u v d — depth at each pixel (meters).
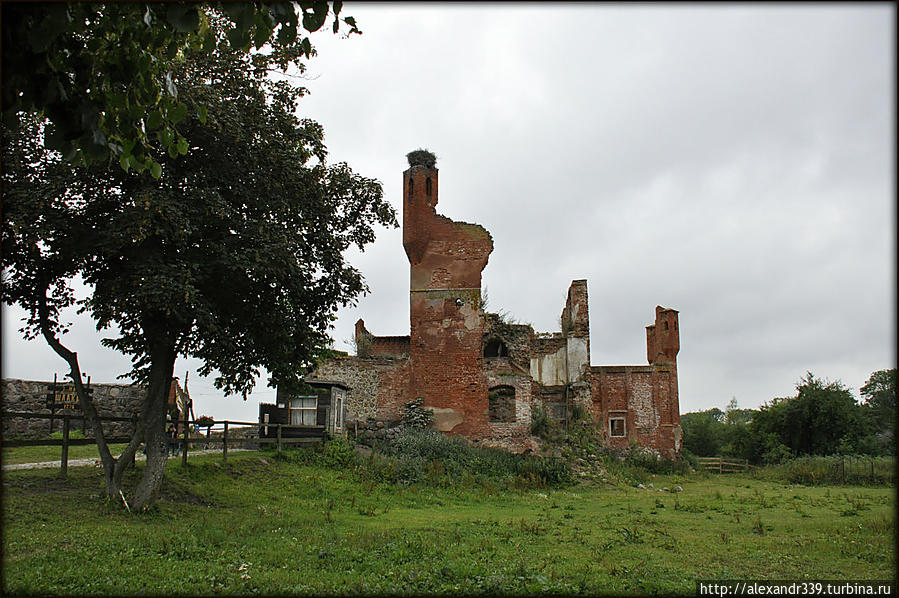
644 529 13.88
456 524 13.95
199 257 13.63
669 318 46.22
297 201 15.29
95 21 5.78
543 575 8.29
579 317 38.12
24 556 8.99
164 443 13.74
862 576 9.05
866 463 34.38
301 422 24.36
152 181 12.83
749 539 12.48
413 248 33.06
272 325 14.91
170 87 5.94
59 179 12.29
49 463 16.06
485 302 34.78
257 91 14.85
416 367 31.83
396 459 23.81
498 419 32.66
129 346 14.70
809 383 52.16
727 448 58.62
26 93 5.20
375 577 8.35
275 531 11.89
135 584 7.71
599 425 41.53
